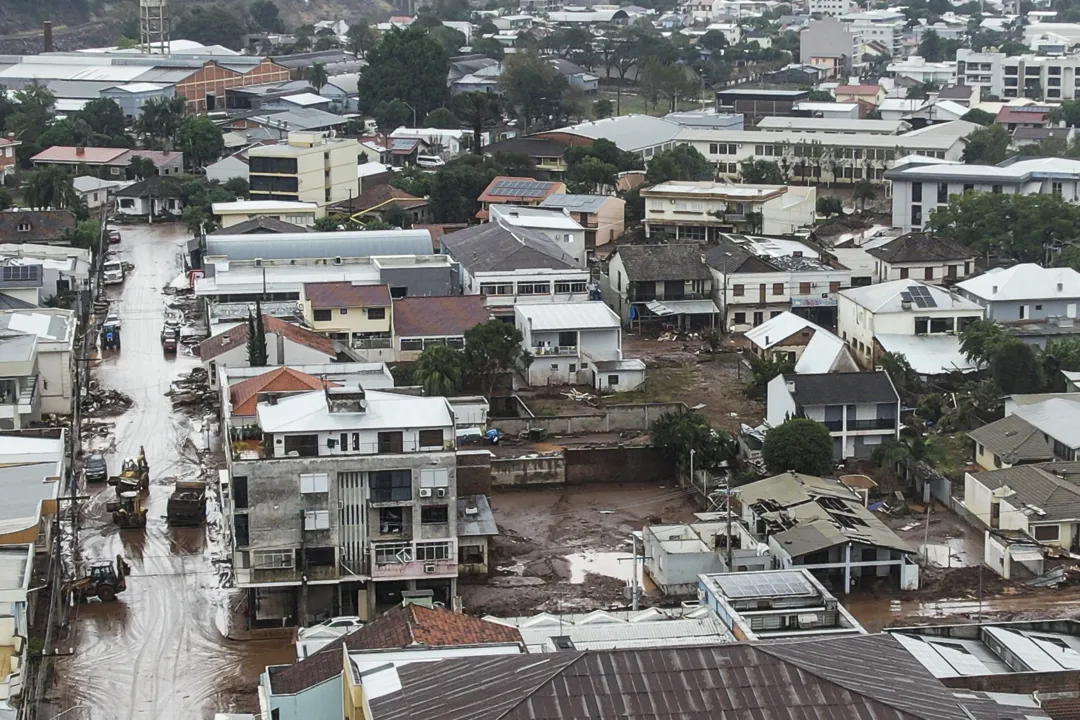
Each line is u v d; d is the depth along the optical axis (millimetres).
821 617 69250
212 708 73688
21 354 111625
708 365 134125
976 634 71875
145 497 100875
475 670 55531
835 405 105750
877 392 106375
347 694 59656
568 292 141625
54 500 84875
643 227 183750
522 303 139750
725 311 143875
